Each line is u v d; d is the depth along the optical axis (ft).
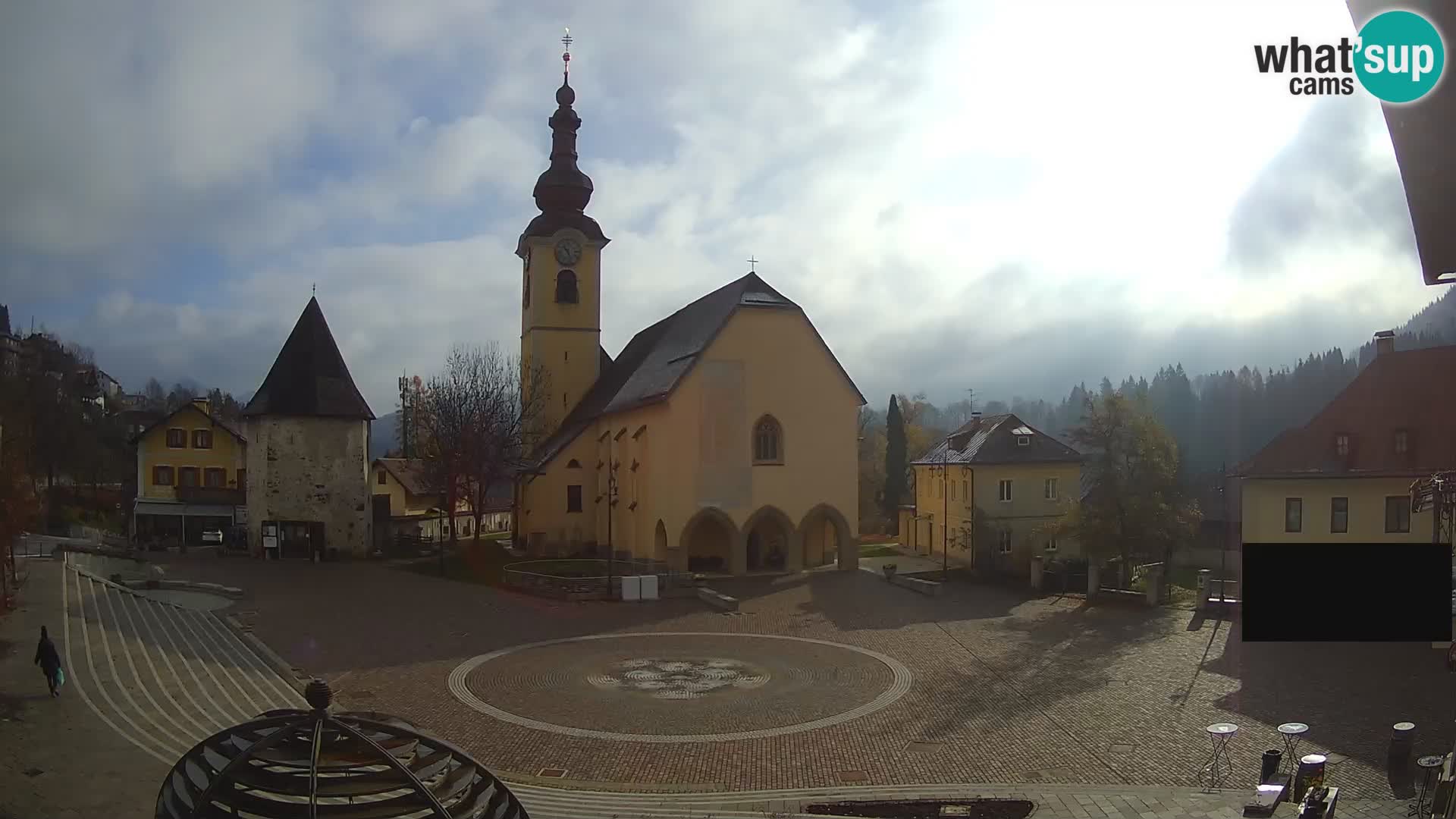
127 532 240.32
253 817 29.17
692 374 163.32
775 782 62.54
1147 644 103.60
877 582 156.56
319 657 98.43
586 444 199.72
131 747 61.62
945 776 63.00
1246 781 59.77
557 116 220.84
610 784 62.13
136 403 419.54
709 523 171.94
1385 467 128.47
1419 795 51.39
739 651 103.24
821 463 170.30
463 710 79.97
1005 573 178.91
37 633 94.17
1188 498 153.99
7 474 114.32
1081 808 52.60
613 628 116.98
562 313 221.66
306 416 184.96
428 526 257.34
